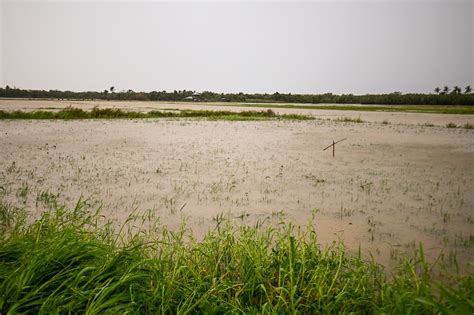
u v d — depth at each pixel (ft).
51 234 10.19
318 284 8.71
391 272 11.37
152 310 7.72
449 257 13.07
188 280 8.93
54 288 7.72
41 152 34.96
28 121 69.87
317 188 23.40
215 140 48.47
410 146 44.65
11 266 8.10
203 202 19.77
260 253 10.23
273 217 17.54
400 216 17.89
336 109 180.55
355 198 21.13
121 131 56.85
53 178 24.29
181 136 52.37
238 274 9.84
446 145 45.65
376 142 48.29
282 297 7.96
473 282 8.10
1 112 78.84
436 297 9.44
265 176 26.76
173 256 11.14
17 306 6.74
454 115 122.11
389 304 8.05
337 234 15.38
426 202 20.42
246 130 63.62
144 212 17.71
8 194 19.98
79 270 8.21
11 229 13.48
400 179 26.35
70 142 42.73
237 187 23.31
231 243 11.46
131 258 9.09
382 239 14.84
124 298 7.48
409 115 121.90
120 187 22.49
